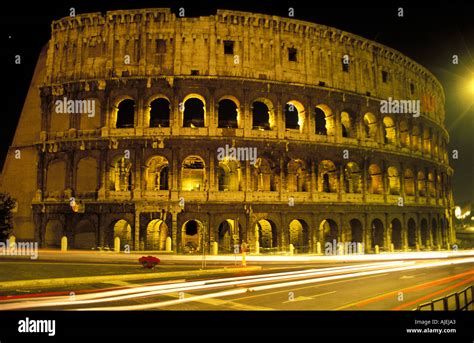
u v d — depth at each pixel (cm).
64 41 6184
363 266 4616
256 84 6053
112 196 5781
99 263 4388
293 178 6581
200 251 5703
